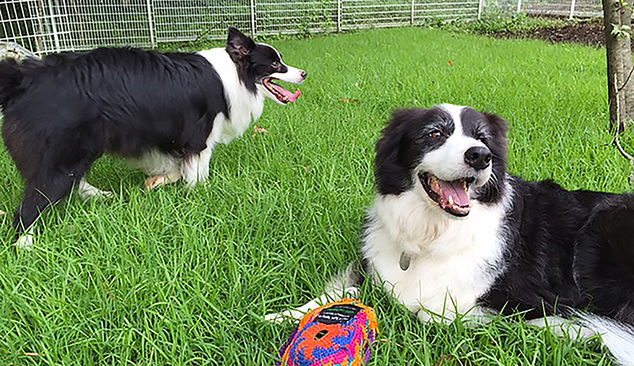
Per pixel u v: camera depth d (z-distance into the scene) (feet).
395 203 2.91
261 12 16.14
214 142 4.82
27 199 3.73
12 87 3.70
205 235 3.49
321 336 2.37
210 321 2.82
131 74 4.12
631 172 4.17
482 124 2.86
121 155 4.27
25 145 3.70
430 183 2.77
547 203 3.13
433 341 2.65
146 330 2.61
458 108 2.89
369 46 12.48
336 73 8.92
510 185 3.05
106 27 13.73
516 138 5.13
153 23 14.55
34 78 3.74
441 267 2.85
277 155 4.99
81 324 2.71
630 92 5.27
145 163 4.51
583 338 2.71
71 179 3.86
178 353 2.59
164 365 2.55
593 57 10.03
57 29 12.19
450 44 12.57
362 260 3.20
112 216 3.75
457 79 7.93
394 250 3.02
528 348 2.62
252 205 4.00
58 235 3.57
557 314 2.85
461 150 2.60
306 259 3.40
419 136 2.81
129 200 4.26
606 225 2.92
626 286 2.84
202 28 15.35
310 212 3.85
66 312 2.79
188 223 3.76
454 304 2.73
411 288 2.92
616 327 2.70
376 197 3.06
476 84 7.54
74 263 3.23
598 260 2.93
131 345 2.59
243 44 4.98
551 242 3.02
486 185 2.81
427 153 2.75
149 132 4.25
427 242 2.88
